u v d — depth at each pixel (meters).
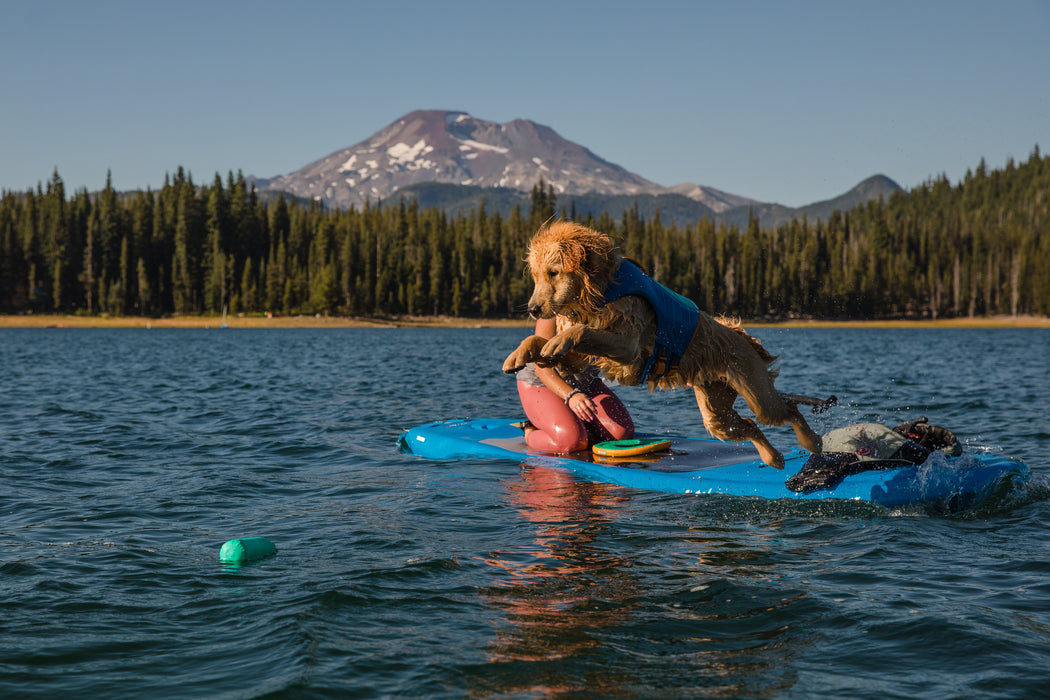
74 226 120.12
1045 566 6.09
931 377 25.42
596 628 4.89
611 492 8.63
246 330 102.69
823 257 131.00
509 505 8.08
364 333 90.00
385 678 4.20
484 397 19.41
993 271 135.00
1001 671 4.30
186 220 123.94
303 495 8.62
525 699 3.98
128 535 6.96
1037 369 29.22
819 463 8.45
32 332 89.12
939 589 5.59
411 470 9.97
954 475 8.14
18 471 9.81
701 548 6.59
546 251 5.69
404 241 131.38
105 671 4.28
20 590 5.49
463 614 5.10
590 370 10.98
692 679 4.21
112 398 18.67
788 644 4.68
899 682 4.19
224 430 13.48
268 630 4.81
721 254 124.31
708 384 6.70
